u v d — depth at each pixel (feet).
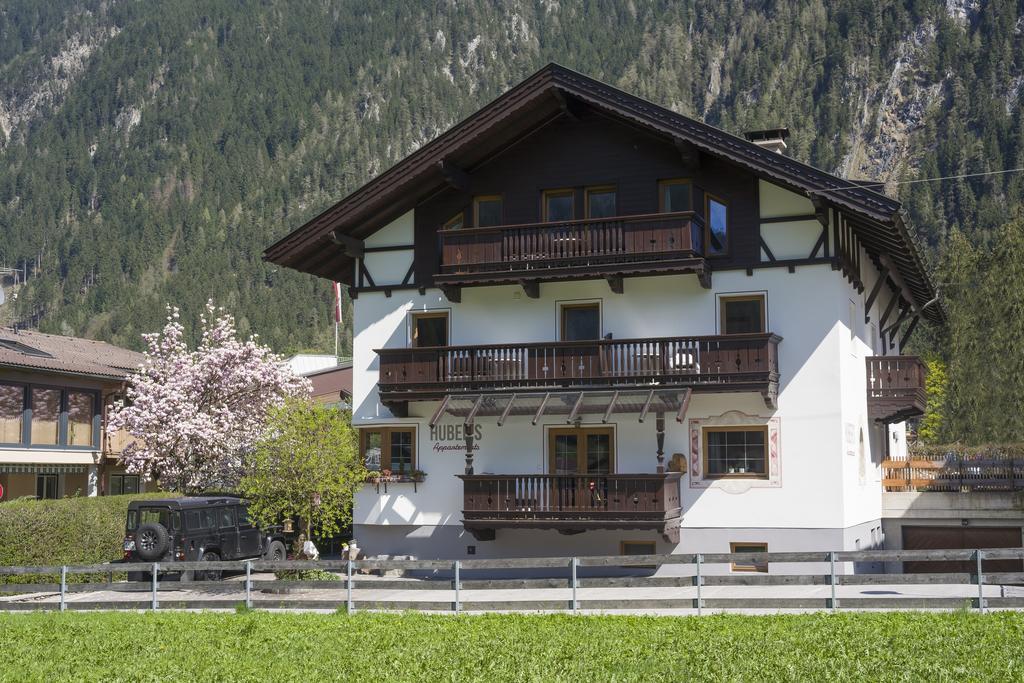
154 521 95.66
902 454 134.21
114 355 162.20
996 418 211.00
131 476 156.04
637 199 96.48
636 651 54.44
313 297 597.52
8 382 130.82
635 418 95.25
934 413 225.35
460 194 101.81
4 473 137.39
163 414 128.47
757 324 93.50
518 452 97.96
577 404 91.25
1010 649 51.08
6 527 95.40
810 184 88.17
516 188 99.81
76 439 141.28
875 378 102.58
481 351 97.09
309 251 104.12
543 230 96.12
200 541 97.19
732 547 92.38
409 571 99.60
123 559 100.22
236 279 640.99
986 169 481.87
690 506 93.71
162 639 62.95
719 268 94.22
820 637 56.39
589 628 62.49
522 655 54.39
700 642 56.24
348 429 94.99
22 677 52.19
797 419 91.50
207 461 130.21
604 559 71.26
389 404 100.07
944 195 454.81
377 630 64.13
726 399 93.45
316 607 75.00
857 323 100.94
